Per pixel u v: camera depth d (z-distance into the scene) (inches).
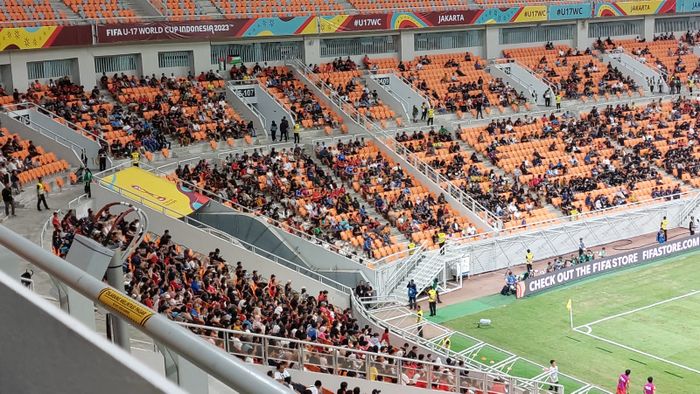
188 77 2129.7
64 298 123.1
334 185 1834.4
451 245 1758.1
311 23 2299.5
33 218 1352.1
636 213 2054.6
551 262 1872.5
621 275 1796.3
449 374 1009.5
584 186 2076.8
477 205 1911.9
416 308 1582.2
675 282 1739.7
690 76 2837.1
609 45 2903.5
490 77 2593.5
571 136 2310.5
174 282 1093.8
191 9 2193.7
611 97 2667.3
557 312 1565.0
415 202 1891.0
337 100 2240.4
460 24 2546.8
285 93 2201.0
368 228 1733.5
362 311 1418.6
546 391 1149.1
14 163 1502.2
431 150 2091.5
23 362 89.7
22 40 1802.4
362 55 2504.9
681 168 2234.3
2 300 91.9
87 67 1972.2
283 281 1450.5
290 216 1652.3
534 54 2780.5
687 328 1472.7
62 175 1611.7
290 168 1850.4
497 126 2276.1
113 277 290.8
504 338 1437.0
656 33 3068.4
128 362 78.2
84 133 1738.4
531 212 1946.4
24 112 1743.4
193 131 1931.6
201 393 102.2
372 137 2080.5
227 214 1555.1
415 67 2518.5
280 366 751.1
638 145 2317.9
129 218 1427.2
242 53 2285.9
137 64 2095.2
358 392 773.9
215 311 997.2
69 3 2006.6
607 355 1360.7
